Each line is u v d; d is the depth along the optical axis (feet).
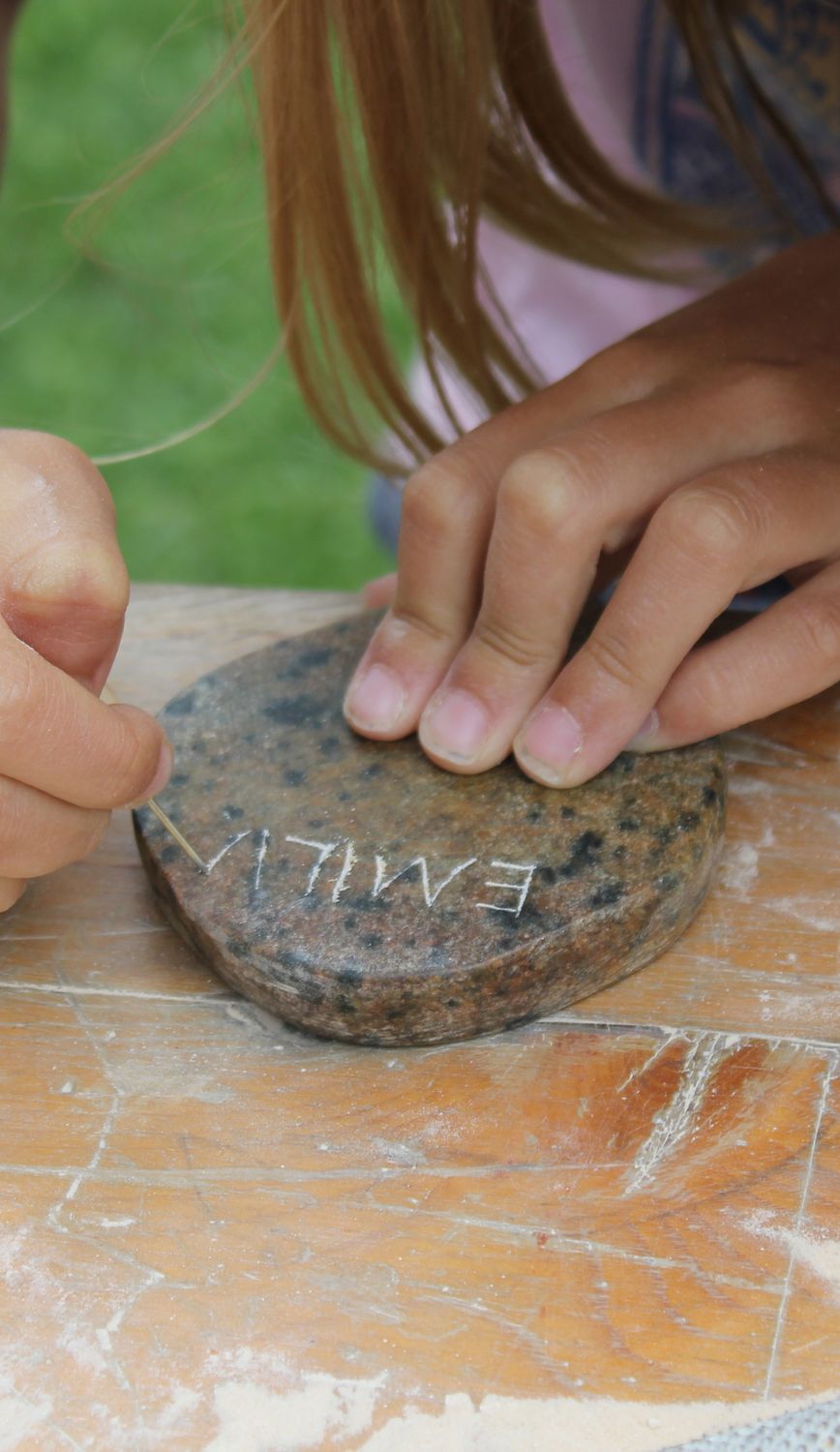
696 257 1.96
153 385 3.57
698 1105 1.36
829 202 1.84
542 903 1.40
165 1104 1.38
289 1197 1.33
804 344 1.59
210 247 3.46
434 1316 1.29
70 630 1.38
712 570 1.42
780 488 1.46
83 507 1.40
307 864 1.43
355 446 1.85
